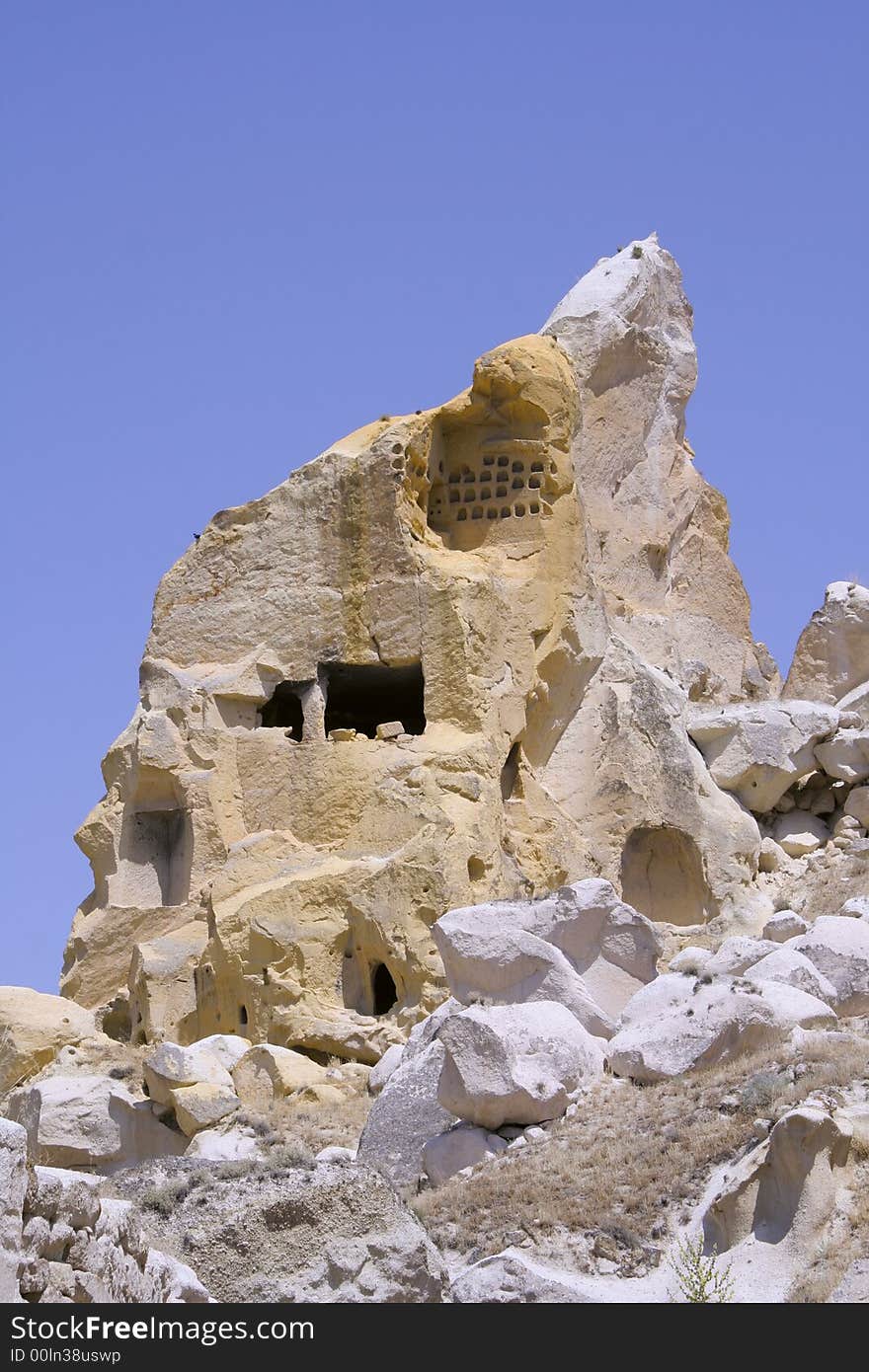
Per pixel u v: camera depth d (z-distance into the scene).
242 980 44.31
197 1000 45.53
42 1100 41.03
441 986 43.03
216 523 49.78
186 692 48.28
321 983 43.91
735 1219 26.80
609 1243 27.52
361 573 48.31
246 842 46.28
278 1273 23.50
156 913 47.19
